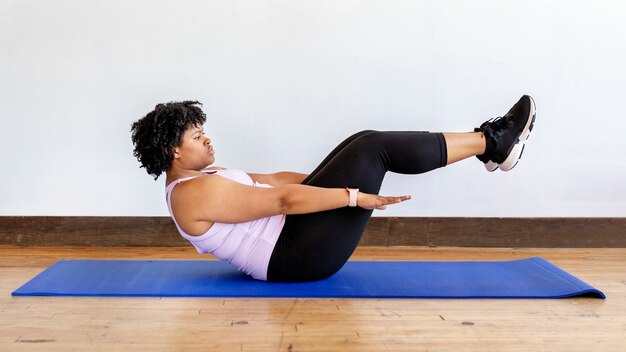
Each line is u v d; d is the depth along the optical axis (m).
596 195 3.75
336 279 2.92
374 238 3.73
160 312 2.50
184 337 2.25
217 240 2.69
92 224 3.69
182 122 2.63
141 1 3.54
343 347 2.17
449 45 3.61
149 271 3.06
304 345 2.19
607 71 3.65
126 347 2.17
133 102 3.61
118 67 3.58
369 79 3.62
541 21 3.62
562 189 3.74
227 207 2.58
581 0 3.60
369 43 3.60
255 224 2.73
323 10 3.57
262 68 3.60
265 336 2.26
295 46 3.59
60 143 3.63
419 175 3.70
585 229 3.75
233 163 3.67
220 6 3.55
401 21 3.59
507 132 2.72
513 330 2.34
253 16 3.56
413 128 3.66
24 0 3.52
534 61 3.64
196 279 2.91
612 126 3.69
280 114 3.63
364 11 3.58
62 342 2.21
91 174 3.66
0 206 3.67
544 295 2.72
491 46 3.62
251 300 2.65
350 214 2.67
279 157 3.67
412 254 3.54
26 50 3.55
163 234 3.70
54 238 3.69
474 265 3.20
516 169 3.71
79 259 3.32
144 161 2.69
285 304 2.60
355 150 2.65
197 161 2.69
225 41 3.57
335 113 3.64
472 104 3.66
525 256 3.54
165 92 3.60
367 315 2.48
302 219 2.71
